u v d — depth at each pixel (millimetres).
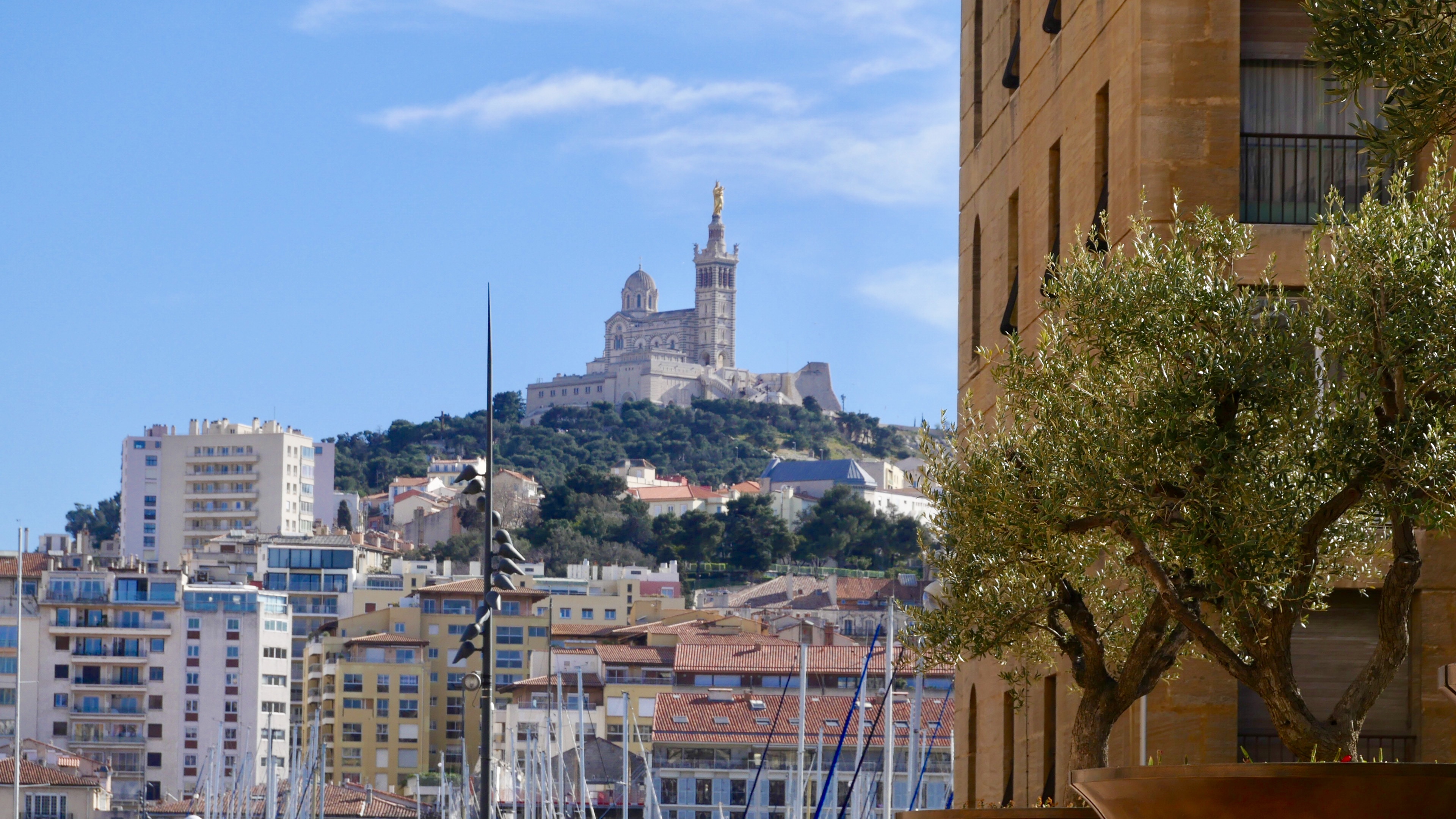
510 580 42969
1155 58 30188
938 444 25938
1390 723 29031
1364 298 21031
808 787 139125
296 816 162375
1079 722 23609
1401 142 16844
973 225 43906
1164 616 22750
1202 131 30031
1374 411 20812
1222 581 20656
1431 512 20250
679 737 161250
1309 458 20609
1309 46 17891
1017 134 39344
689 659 176875
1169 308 21906
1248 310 21891
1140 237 26250
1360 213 22484
